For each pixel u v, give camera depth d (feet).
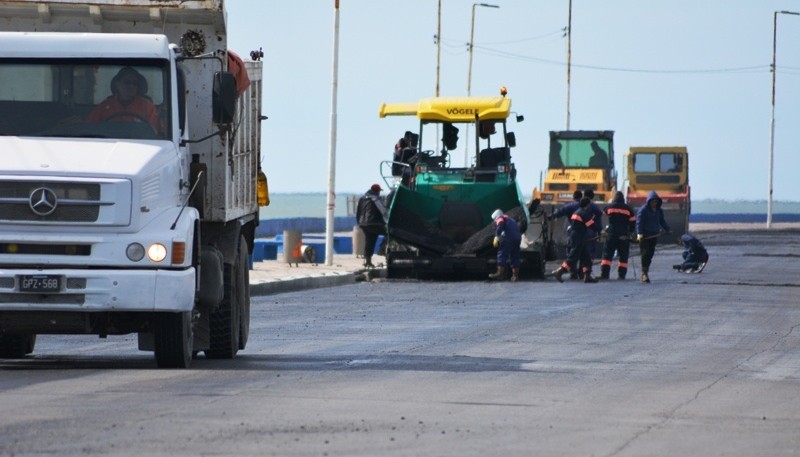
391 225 295.89
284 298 235.40
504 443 81.15
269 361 129.70
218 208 129.29
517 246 288.10
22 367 122.52
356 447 78.59
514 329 168.55
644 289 259.60
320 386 106.93
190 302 115.34
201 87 128.57
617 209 295.69
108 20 128.98
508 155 302.25
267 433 82.74
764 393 107.65
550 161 461.37
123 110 120.47
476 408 95.86
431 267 293.02
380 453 76.89
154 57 120.98
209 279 124.57
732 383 114.01
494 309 205.87
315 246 349.61
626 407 97.91
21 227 113.19
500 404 98.17
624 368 124.57
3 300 112.68
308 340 154.10
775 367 127.24
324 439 81.00
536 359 131.95
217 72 127.03
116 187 113.50
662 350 142.72
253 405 94.99
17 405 94.07
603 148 460.96
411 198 295.69
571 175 448.24
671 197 515.09
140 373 115.55
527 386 109.29
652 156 528.22
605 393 105.70
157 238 114.01
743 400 103.14
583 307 209.97
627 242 296.71
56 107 120.06
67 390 102.68
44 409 92.12
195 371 117.70
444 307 210.79
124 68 121.08
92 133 119.44
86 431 82.74
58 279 112.37
